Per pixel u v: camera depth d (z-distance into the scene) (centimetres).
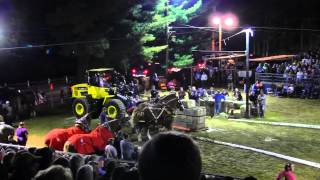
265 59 4078
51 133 1595
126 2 3903
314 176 1517
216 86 4328
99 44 3697
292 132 2292
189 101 2595
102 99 2617
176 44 5034
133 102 2536
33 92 3102
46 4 3744
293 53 5375
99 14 3675
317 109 3003
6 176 562
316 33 5347
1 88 3005
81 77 3956
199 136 2217
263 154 1839
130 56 4328
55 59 4809
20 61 4481
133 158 1488
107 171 633
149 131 2103
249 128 2420
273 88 3762
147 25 4209
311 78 3544
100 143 1538
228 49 5888
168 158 178
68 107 3294
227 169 1616
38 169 564
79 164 705
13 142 1505
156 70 4981
